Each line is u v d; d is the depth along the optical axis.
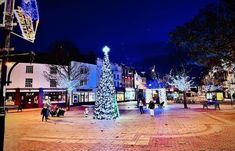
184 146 8.80
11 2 5.14
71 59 44.44
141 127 13.99
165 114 22.64
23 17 4.76
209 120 16.83
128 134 11.62
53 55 43.50
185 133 11.59
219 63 16.91
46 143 9.78
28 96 40.94
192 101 47.03
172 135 11.12
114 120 18.27
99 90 19.81
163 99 35.78
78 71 44.94
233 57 15.75
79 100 47.94
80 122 17.42
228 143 9.17
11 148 8.94
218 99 51.62
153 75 46.72
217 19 15.49
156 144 9.22
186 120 17.12
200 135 11.00
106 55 20.41
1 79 5.04
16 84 40.09
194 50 17.05
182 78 33.41
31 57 5.59
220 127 13.35
